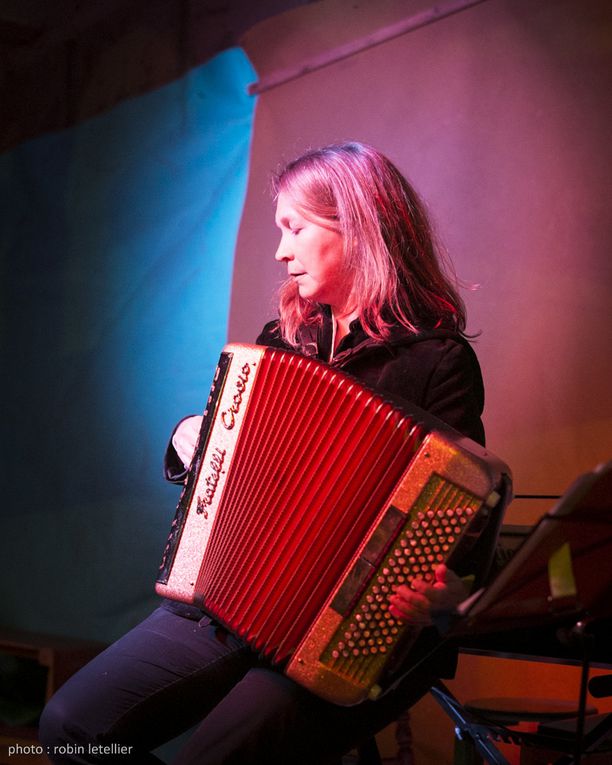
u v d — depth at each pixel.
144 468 3.93
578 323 2.88
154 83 3.99
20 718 3.59
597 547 1.54
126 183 4.07
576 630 1.64
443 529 1.62
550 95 2.94
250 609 1.77
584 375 2.86
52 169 4.34
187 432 2.08
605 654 1.94
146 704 1.86
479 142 3.08
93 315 4.14
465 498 1.62
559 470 2.90
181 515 1.89
